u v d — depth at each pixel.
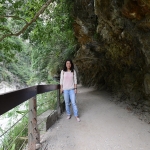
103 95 8.36
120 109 5.14
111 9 4.05
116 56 6.39
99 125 3.75
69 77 4.32
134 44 4.61
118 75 7.37
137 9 3.19
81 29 7.03
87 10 5.70
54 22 7.88
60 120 4.28
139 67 5.14
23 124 3.72
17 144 3.12
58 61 13.10
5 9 6.42
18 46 7.22
